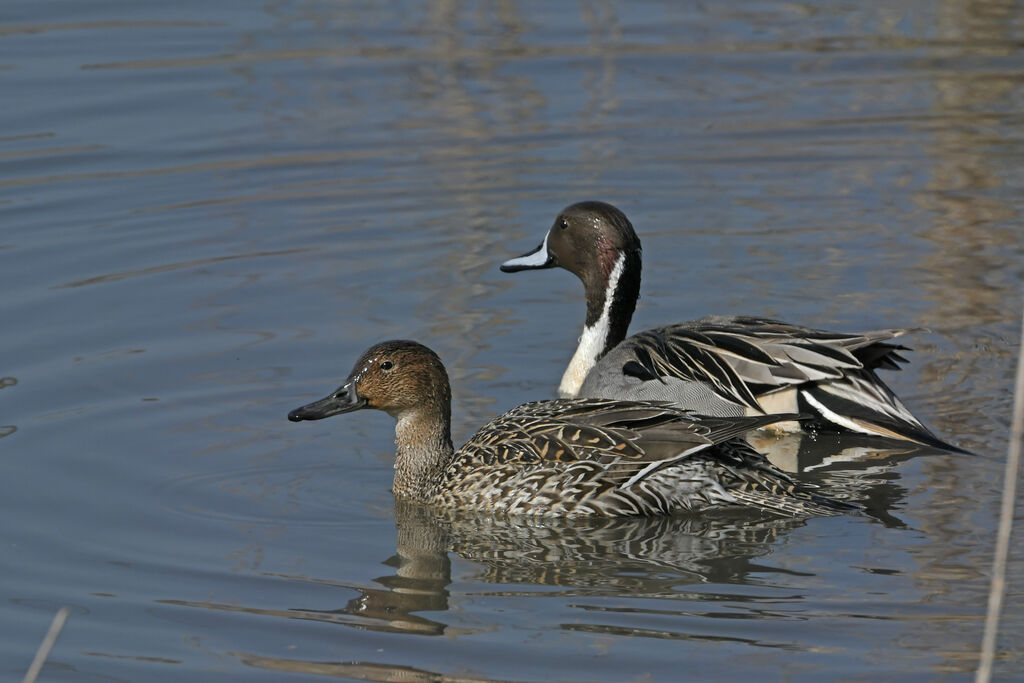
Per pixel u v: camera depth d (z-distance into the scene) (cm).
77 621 984
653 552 1090
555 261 1535
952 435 1275
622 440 1173
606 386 1411
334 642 955
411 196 1878
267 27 2380
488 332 1534
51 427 1283
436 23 2409
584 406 1215
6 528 1112
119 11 2448
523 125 2070
